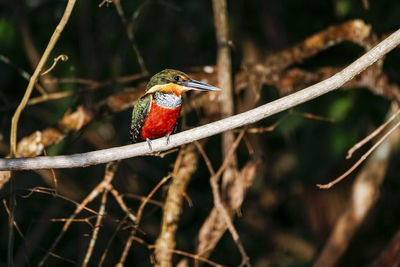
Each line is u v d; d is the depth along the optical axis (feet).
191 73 26.94
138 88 26.32
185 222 34.04
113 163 22.63
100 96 31.76
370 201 30.09
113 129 34.55
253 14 35.27
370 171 29.96
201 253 23.20
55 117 31.09
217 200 22.99
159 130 22.57
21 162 17.04
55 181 20.43
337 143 28.78
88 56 32.71
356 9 28.43
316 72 27.40
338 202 34.45
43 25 32.58
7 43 30.99
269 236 36.91
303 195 36.14
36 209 33.83
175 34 35.47
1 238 33.35
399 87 25.95
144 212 32.83
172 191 24.43
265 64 26.94
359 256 35.27
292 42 33.81
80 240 32.58
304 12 32.78
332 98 29.40
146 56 35.01
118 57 31.76
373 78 26.04
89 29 32.65
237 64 28.40
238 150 32.65
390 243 28.32
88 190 33.88
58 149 27.20
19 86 31.94
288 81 27.09
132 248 33.22
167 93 22.08
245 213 36.45
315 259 35.12
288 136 34.04
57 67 31.04
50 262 33.78
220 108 26.02
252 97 30.63
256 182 36.27
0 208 32.89
